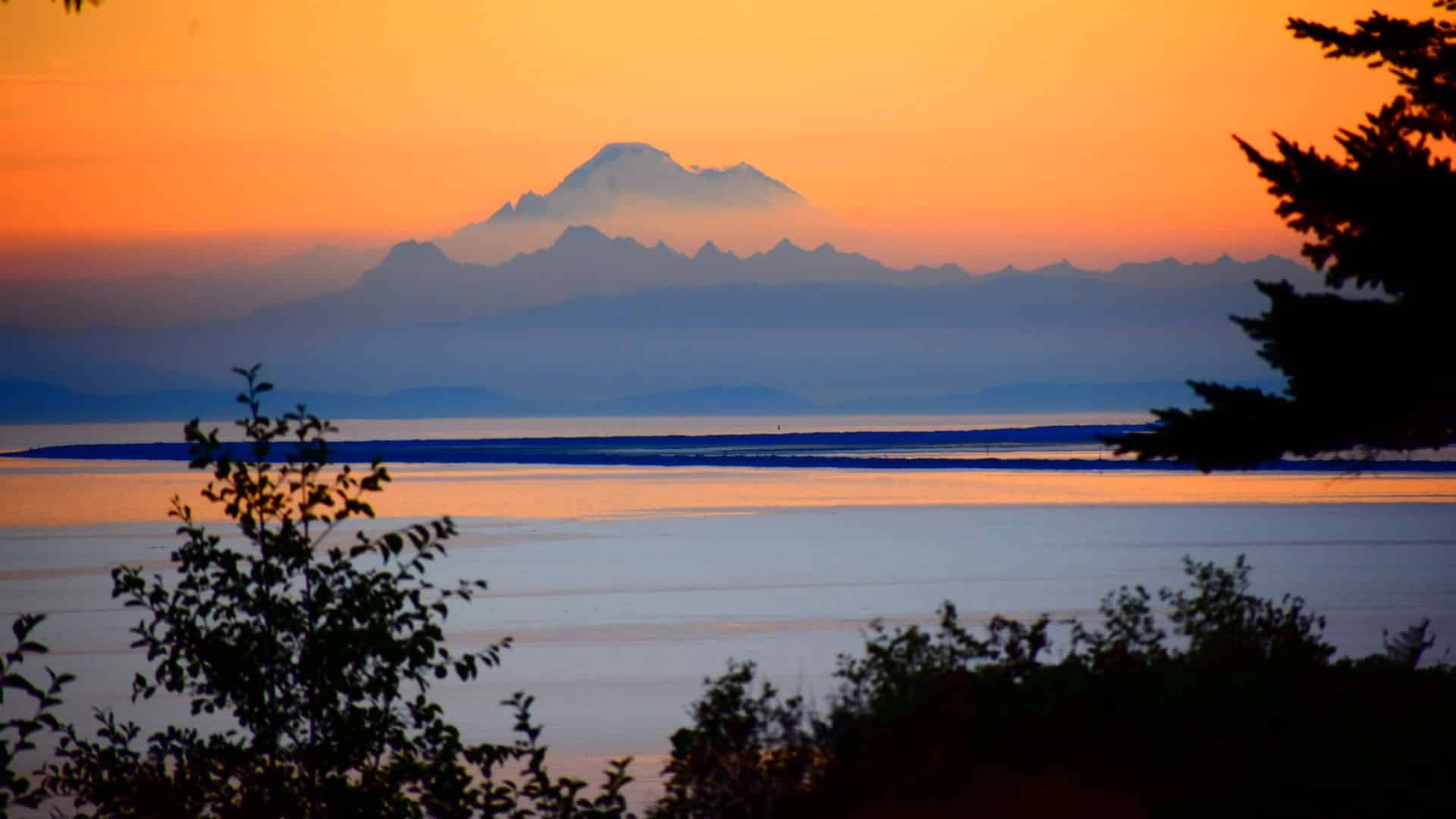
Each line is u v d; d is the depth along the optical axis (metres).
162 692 117.56
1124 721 44.34
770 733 45.56
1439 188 56.62
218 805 43.56
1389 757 41.56
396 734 43.12
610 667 128.25
